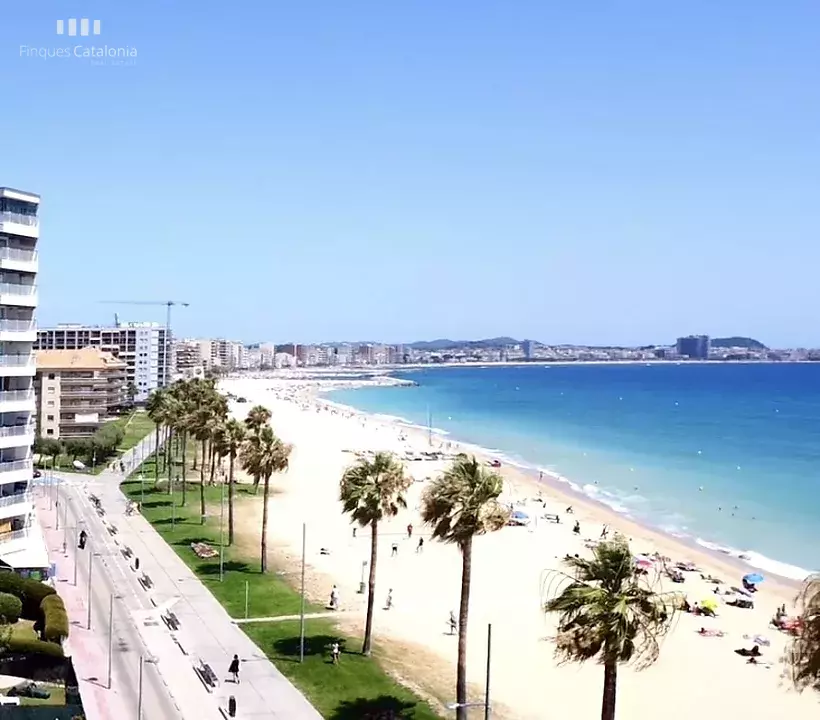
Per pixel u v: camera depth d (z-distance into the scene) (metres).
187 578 83.19
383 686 57.81
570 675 62.56
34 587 65.81
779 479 162.38
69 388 180.62
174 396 158.38
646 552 106.44
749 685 62.38
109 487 134.62
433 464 181.88
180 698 53.88
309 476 155.50
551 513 129.38
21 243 84.44
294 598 78.00
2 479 82.31
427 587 85.00
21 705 49.19
